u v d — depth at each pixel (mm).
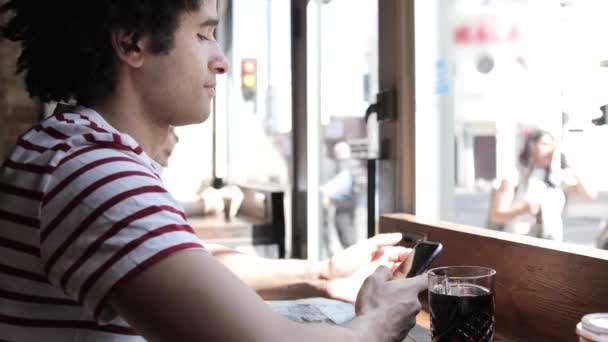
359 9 2510
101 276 651
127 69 824
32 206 705
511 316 1216
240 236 2734
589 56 1901
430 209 1839
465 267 995
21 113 3434
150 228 665
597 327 735
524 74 2154
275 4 3152
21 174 724
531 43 2109
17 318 739
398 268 1165
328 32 2564
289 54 2770
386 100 1867
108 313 670
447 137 1900
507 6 2088
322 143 2637
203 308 647
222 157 3609
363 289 914
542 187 2193
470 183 2271
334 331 756
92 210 670
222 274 677
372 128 2066
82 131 745
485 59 2068
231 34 3672
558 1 2006
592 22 1892
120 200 673
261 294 1309
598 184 2088
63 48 806
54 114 828
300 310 1346
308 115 2592
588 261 1040
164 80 832
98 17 787
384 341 838
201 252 684
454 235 1392
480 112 2123
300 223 2680
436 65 1867
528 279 1168
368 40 2371
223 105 3605
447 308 917
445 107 1906
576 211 2473
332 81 2617
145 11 787
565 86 2016
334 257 1307
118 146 739
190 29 843
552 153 2145
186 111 863
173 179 3547
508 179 2260
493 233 1331
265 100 3490
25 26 840
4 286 737
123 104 832
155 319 651
